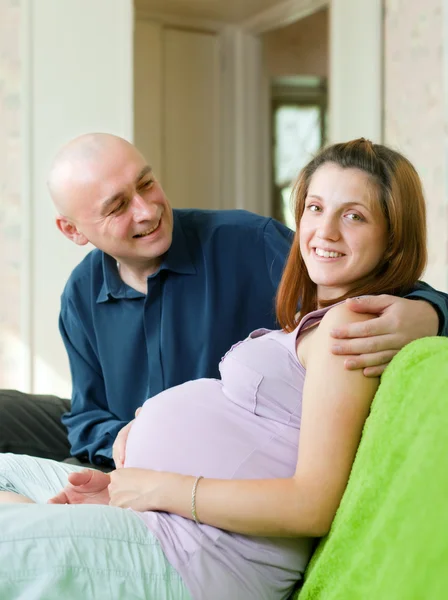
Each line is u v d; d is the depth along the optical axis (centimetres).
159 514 120
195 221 203
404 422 102
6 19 376
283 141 676
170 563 114
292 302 141
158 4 479
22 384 379
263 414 126
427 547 92
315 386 114
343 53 393
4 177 379
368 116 380
